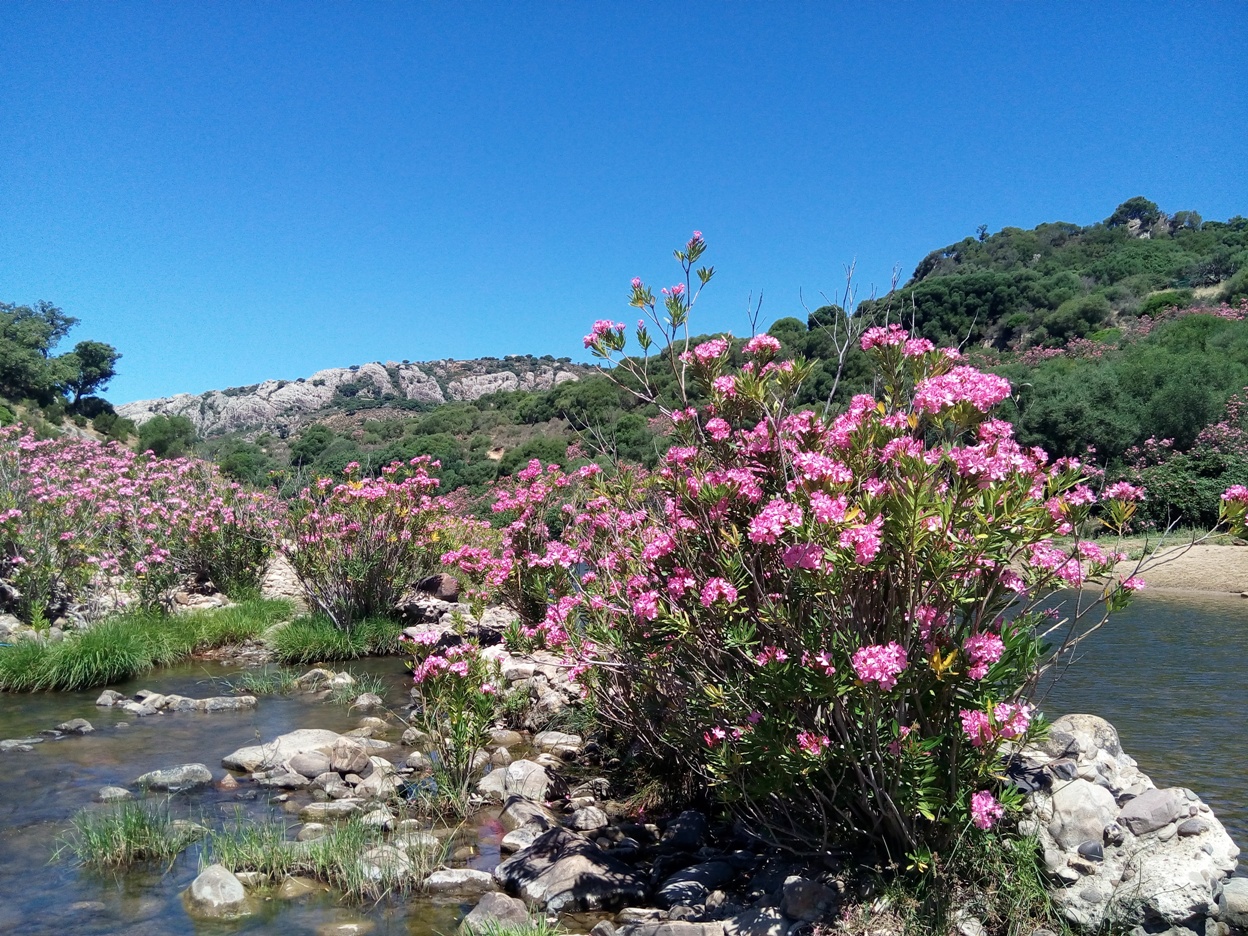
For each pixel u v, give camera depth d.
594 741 6.69
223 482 15.12
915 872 3.63
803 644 3.46
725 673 4.22
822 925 3.51
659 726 5.37
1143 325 39.75
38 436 26.62
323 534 10.85
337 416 79.69
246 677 8.84
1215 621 12.52
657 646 4.23
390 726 7.36
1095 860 3.55
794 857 4.16
